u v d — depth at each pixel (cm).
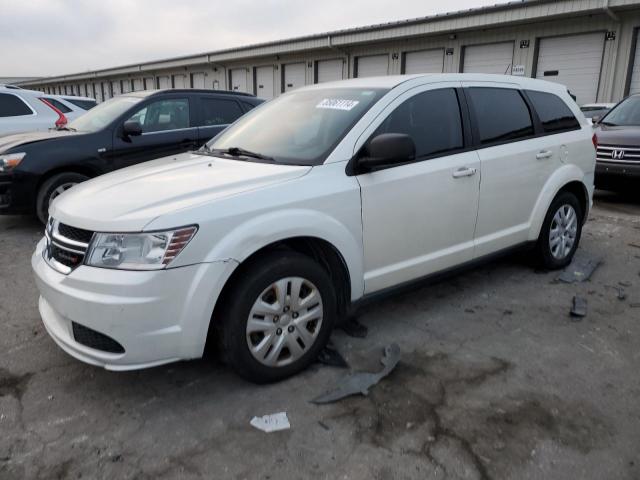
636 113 827
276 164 319
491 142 399
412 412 270
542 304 408
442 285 447
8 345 345
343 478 226
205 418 267
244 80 2820
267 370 288
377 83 370
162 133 685
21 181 588
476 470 229
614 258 522
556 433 253
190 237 252
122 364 254
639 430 256
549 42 1647
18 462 235
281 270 281
